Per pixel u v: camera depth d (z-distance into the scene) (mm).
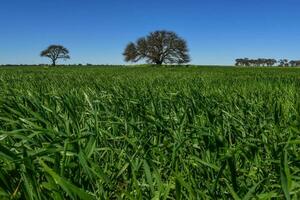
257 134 3918
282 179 2131
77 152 2729
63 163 2465
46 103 5258
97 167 2539
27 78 19547
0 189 2191
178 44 108562
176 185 2328
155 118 4191
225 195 2826
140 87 10281
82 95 7387
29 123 3467
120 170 3062
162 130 3848
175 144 3371
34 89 8789
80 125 4438
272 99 6301
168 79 17203
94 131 3764
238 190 2635
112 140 4035
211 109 5527
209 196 2607
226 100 6379
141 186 2986
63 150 2609
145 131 3703
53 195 2264
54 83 13016
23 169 2514
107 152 3533
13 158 2408
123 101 5848
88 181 2816
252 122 4648
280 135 3879
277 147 3301
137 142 3699
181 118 4117
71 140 2869
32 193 2299
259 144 3689
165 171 3281
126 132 3959
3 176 2338
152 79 17156
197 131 3447
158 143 3719
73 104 5344
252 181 3072
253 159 3209
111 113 4699
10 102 4680
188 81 14844
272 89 10172
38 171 2754
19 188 2473
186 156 3596
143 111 4605
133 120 4477
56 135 3184
